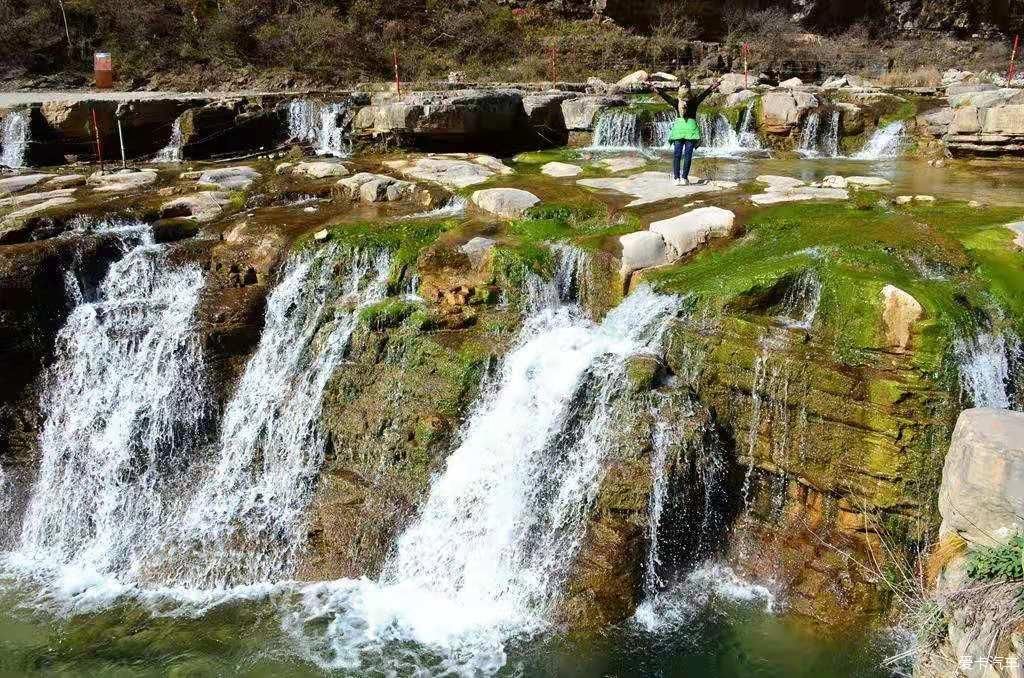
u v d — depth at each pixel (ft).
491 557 22.59
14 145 48.32
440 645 20.93
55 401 29.17
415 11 82.84
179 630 22.22
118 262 30.99
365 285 29.35
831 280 22.65
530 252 27.91
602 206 32.14
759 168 43.21
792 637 20.03
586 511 21.95
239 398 28.48
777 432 22.00
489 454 23.65
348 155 49.19
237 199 36.78
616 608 20.79
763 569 21.75
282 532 25.00
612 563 20.99
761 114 52.06
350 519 24.49
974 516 14.85
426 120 49.06
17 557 26.53
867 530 20.56
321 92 55.72
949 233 26.73
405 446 24.86
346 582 23.68
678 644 20.08
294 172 41.98
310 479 26.18
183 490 27.20
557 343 25.11
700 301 23.97
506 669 19.93
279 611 22.67
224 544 25.08
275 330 29.53
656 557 21.49
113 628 22.50
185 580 24.49
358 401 26.30
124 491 27.37
